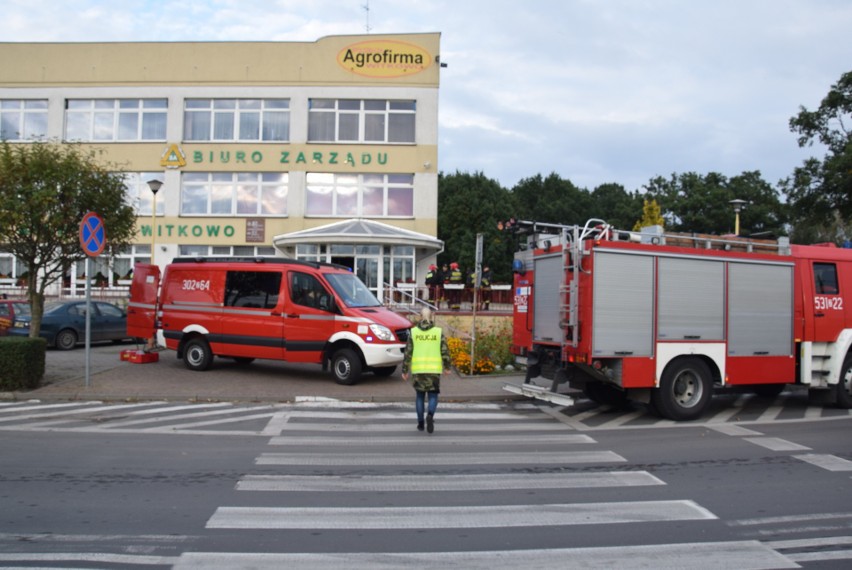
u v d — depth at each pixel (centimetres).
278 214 2820
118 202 1288
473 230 5641
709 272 1012
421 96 2809
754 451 786
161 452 746
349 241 2455
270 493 590
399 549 460
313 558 441
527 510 552
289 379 1316
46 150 1230
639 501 582
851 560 454
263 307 1322
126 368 1395
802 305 1082
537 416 1027
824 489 627
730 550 469
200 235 2814
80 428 884
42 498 566
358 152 2803
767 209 5281
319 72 2812
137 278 1492
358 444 802
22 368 1128
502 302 2261
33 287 1234
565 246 968
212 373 1362
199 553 446
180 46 2834
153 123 2852
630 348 954
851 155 2800
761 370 1046
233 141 2819
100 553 444
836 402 1115
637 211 6078
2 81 2850
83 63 2848
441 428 915
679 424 967
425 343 886
